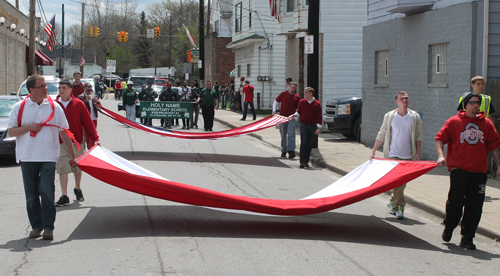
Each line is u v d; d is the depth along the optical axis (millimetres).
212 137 13266
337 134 19484
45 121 6031
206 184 9961
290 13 25469
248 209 6562
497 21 11156
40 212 6250
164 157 13547
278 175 11344
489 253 6156
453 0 11977
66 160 7918
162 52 92625
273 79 33031
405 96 7691
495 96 10883
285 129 14219
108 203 8172
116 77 71500
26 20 34875
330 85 22734
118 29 88375
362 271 5309
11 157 12109
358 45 22609
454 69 11898
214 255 5680
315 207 6570
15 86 31797
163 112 20500
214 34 42781
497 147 6309
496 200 8523
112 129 20672
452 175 6320
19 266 5148
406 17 13891
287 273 5160
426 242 6570
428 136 13031
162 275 4984
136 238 6262
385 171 7207
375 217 7883
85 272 5012
